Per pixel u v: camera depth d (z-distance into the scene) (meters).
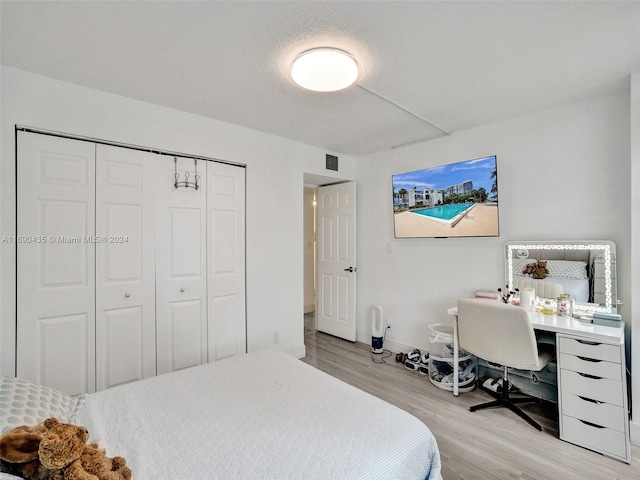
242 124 2.86
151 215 2.43
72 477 0.83
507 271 2.74
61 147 2.06
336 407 1.39
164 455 1.07
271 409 1.37
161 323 2.47
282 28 1.54
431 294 3.30
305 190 5.69
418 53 1.76
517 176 2.70
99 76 2.00
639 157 1.97
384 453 1.09
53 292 2.03
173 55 1.77
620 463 1.81
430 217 3.21
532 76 2.02
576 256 2.39
